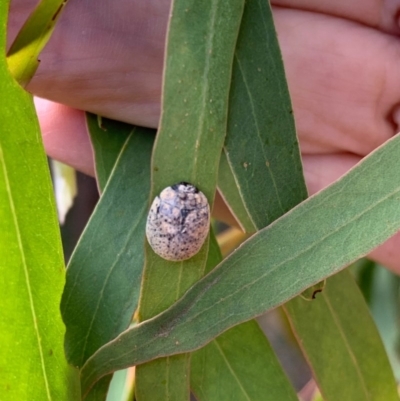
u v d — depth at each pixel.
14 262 0.05
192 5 0.06
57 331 0.06
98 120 0.08
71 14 0.08
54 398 0.06
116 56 0.08
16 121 0.05
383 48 0.09
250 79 0.07
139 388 0.07
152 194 0.07
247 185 0.07
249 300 0.06
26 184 0.06
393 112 0.09
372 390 0.09
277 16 0.09
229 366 0.08
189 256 0.07
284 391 0.08
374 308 0.14
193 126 0.06
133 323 0.09
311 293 0.07
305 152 0.10
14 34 0.07
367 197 0.06
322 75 0.09
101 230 0.07
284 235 0.06
